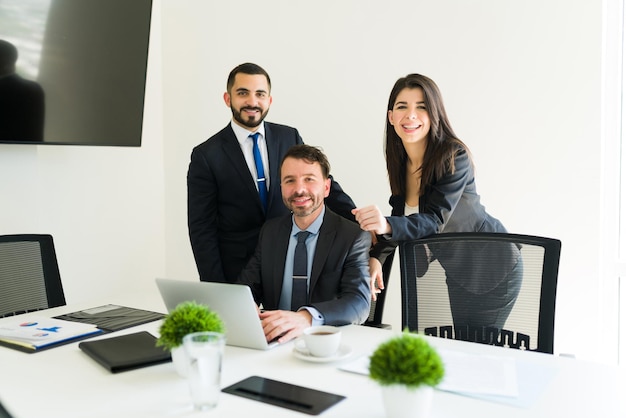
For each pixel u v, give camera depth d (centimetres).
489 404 115
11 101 264
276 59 341
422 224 228
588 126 267
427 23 298
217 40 359
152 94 375
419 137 261
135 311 196
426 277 187
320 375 132
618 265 273
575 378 130
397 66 307
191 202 273
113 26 302
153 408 113
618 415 110
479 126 290
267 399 117
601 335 274
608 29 269
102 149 345
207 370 111
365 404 115
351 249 194
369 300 190
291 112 339
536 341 173
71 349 155
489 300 180
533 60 276
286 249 200
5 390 124
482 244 183
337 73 324
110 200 351
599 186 267
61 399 119
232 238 277
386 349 104
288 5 335
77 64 289
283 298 198
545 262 175
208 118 366
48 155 315
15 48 262
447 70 295
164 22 377
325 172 200
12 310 208
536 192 279
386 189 314
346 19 319
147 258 377
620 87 270
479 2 286
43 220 314
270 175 276
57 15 277
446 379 127
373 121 316
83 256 337
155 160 380
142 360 138
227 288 144
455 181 254
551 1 271
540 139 277
